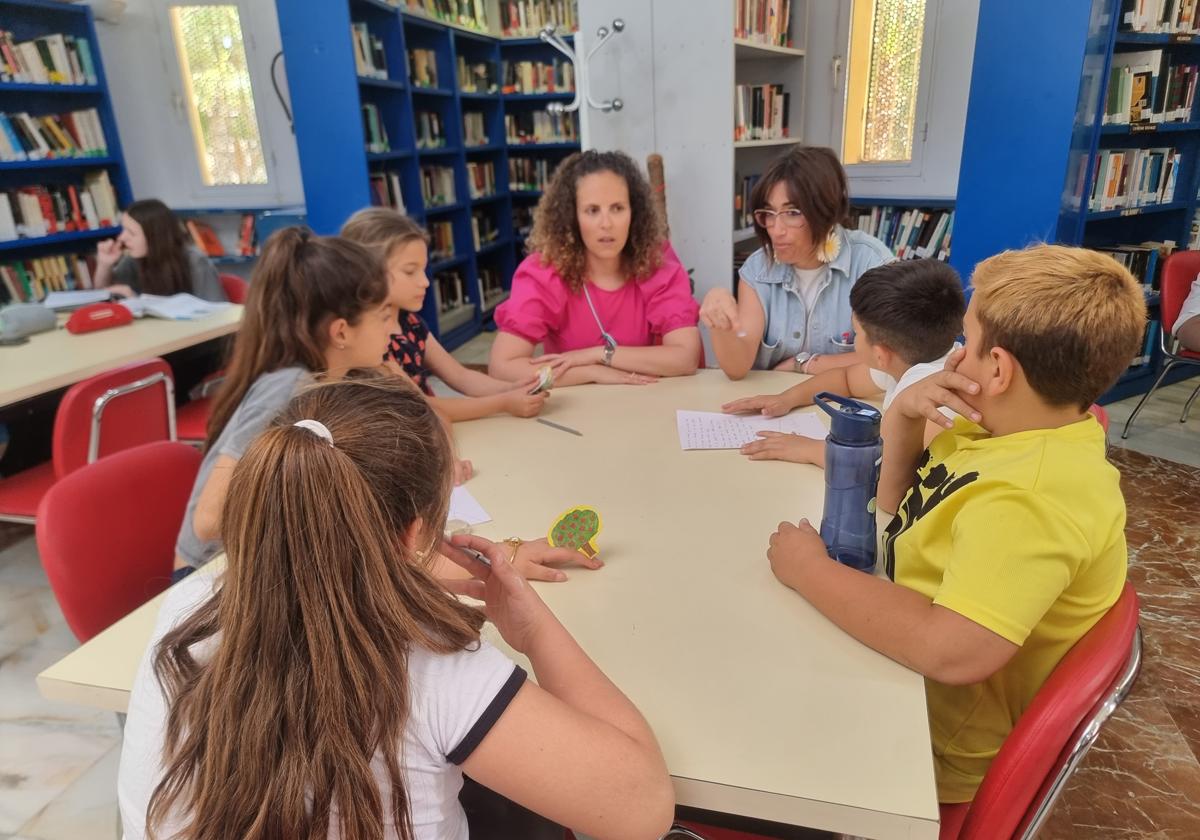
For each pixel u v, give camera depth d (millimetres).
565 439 1620
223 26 4754
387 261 1881
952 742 1021
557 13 5898
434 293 5125
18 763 1843
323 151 4211
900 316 1403
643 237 2189
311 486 605
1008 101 3104
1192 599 2336
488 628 947
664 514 1247
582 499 1319
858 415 983
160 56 4820
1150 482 3074
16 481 2346
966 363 957
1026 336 853
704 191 3084
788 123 3814
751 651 891
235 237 5223
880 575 1060
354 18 4531
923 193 3877
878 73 3828
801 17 3666
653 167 3020
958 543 851
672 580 1047
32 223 4316
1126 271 871
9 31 4250
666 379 2053
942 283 1425
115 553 1367
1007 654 800
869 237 2189
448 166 5656
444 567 1003
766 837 1018
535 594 845
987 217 3289
